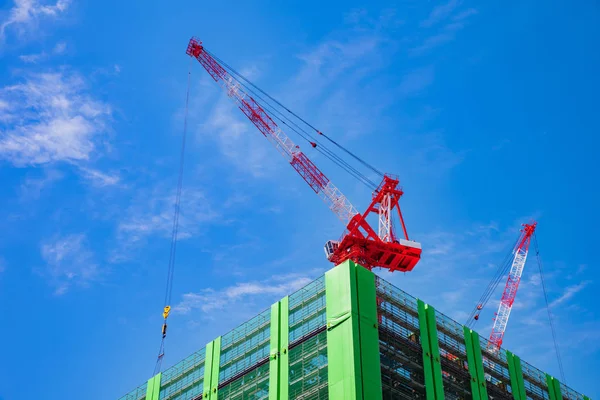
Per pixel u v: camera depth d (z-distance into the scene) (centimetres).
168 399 11500
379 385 9294
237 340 11062
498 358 11519
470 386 10581
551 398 11881
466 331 11144
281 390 9838
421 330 10344
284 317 10469
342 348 9419
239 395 10519
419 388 9888
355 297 9819
